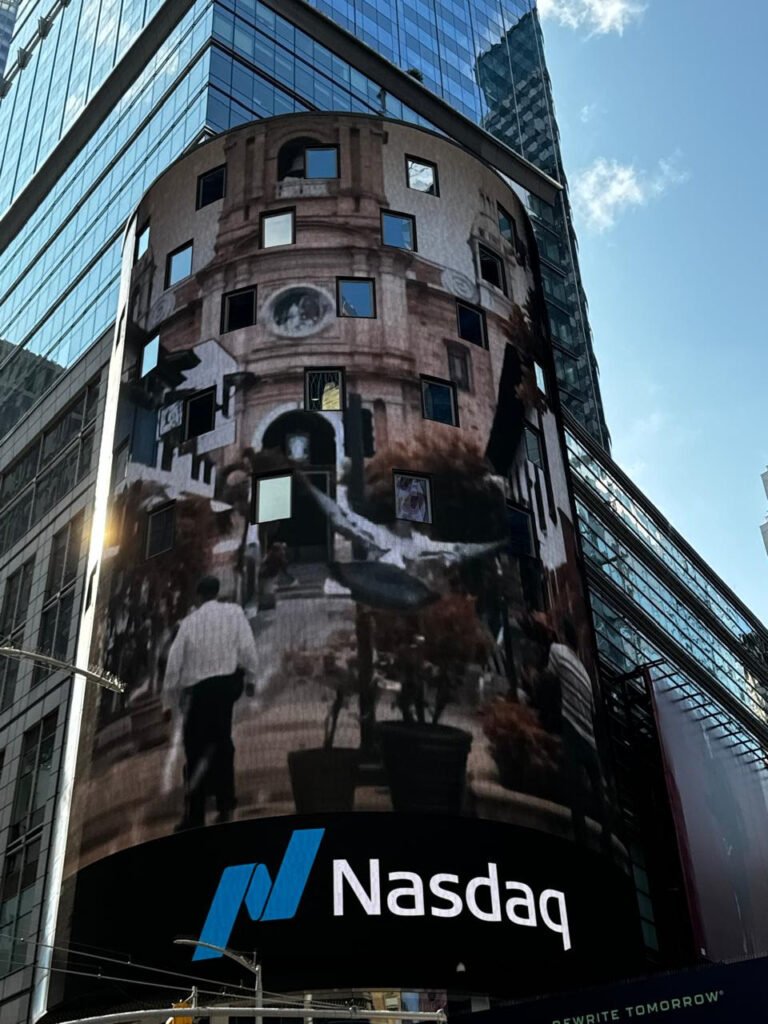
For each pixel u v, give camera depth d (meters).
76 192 97.69
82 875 45.66
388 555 49.00
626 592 82.62
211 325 55.56
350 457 51.00
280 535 49.12
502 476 53.69
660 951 63.78
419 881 42.66
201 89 82.19
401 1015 29.33
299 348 53.72
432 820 43.84
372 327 54.53
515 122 122.56
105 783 46.88
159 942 42.56
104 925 43.94
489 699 47.44
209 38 84.69
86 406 69.44
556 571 53.84
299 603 47.53
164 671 47.81
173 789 45.00
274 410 52.19
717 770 76.25
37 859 54.84
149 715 47.16
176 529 51.03
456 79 116.25
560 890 45.19
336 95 94.56
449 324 56.31
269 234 57.31
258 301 55.41
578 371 111.12
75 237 92.88
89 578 55.56
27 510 70.56
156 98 89.88
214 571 49.09
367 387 52.84
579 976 44.06
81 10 118.56
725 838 72.44
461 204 60.66
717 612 101.56
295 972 41.31
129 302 60.75
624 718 72.75
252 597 47.97
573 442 83.81
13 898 54.94
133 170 87.56
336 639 46.75
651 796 69.50
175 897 43.06
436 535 50.19
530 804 46.06
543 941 43.66
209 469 51.72
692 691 83.62
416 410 53.00
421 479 51.38
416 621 47.81
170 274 58.78
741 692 99.75
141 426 55.44
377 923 41.75
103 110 99.12
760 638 110.00
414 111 106.56
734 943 66.62
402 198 59.03
